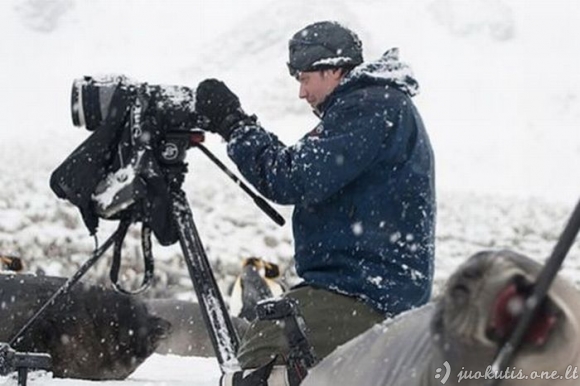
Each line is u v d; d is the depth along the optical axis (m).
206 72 62.53
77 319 10.65
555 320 3.79
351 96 7.49
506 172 53.03
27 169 40.97
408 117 7.49
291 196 7.38
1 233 30.02
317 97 7.92
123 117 8.47
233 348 8.17
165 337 11.11
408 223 7.44
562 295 3.92
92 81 8.53
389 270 7.38
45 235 29.16
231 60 62.91
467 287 3.89
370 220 7.39
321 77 7.86
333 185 7.26
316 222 7.52
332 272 7.44
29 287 10.70
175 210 8.52
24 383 8.38
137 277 26.67
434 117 59.06
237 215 35.03
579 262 33.97
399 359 4.67
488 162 54.00
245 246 32.16
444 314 3.97
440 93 61.62
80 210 8.57
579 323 3.88
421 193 7.48
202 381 9.84
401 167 7.43
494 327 3.84
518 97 61.84
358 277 7.36
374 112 7.37
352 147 7.26
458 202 43.06
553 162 54.62
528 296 3.82
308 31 7.92
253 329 7.45
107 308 10.82
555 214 42.31
